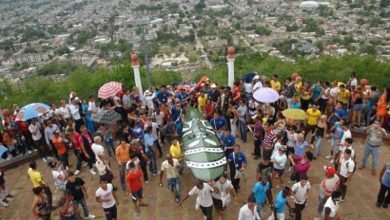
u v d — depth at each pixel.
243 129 12.94
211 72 38.47
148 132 11.07
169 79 37.12
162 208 9.91
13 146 12.96
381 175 9.11
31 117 11.77
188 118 11.67
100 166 9.80
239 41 92.25
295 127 10.93
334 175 8.25
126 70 29.95
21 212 10.26
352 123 13.17
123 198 10.46
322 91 13.42
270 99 11.94
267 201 9.29
